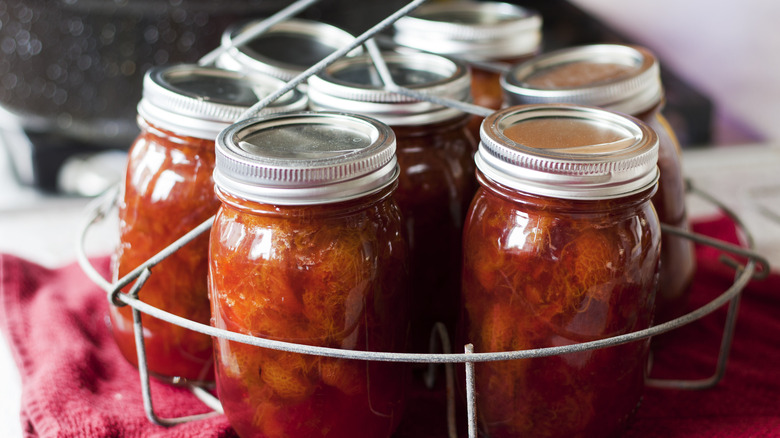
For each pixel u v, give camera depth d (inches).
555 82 25.7
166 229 24.4
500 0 46.1
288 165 21.4
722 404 25.0
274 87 25.3
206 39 34.8
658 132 25.6
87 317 28.4
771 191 34.6
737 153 38.9
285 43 28.7
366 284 22.3
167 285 24.6
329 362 22.4
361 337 22.5
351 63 26.3
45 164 40.4
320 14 35.0
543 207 21.8
